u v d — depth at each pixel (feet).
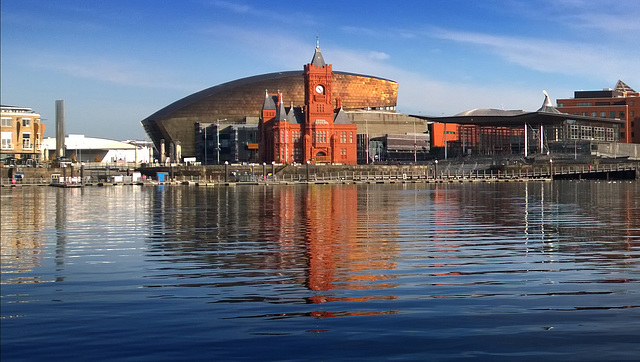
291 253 93.30
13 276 75.82
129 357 45.88
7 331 52.06
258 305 60.18
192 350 47.14
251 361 44.83
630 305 59.06
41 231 125.70
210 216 161.27
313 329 51.96
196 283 71.00
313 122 626.64
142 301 62.18
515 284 69.21
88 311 58.29
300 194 294.05
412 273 76.33
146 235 117.80
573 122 611.06
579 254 90.94
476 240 107.65
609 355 45.24
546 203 208.54
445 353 45.98
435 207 191.42
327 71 631.56
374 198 249.34
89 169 548.72
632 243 102.68
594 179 528.63
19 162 574.97
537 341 48.34
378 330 51.47
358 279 72.74
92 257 90.63
